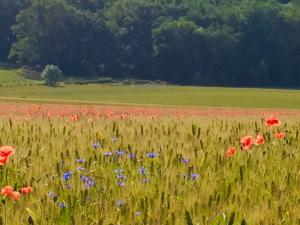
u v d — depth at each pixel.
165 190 7.25
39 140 11.34
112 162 8.94
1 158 7.53
